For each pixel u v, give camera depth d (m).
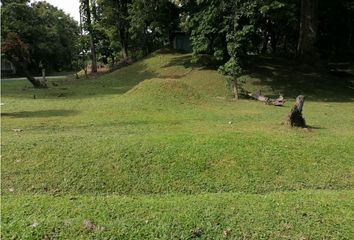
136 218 4.41
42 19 42.00
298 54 21.72
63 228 4.16
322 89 18.05
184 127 9.03
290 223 4.31
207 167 6.27
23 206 4.84
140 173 6.11
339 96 16.95
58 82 24.69
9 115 11.45
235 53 15.63
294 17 18.42
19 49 21.17
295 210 4.64
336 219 4.41
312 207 4.73
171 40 28.48
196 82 19.17
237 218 4.41
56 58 42.72
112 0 28.95
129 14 27.92
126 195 5.55
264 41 27.14
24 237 3.99
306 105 14.38
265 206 4.75
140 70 24.47
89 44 32.34
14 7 36.09
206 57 21.91
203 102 13.38
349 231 4.16
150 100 12.87
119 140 7.19
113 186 5.83
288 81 18.95
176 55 26.20
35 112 12.00
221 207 4.73
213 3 16.70
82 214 4.54
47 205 4.86
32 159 6.52
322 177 6.10
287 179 6.03
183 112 11.55
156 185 5.84
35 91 19.20
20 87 21.53
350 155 6.79
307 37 21.14
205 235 4.10
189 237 4.06
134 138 7.31
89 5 29.81
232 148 6.80
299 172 6.21
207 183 5.89
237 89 15.79
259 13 16.56
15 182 5.92
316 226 4.26
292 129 8.34
